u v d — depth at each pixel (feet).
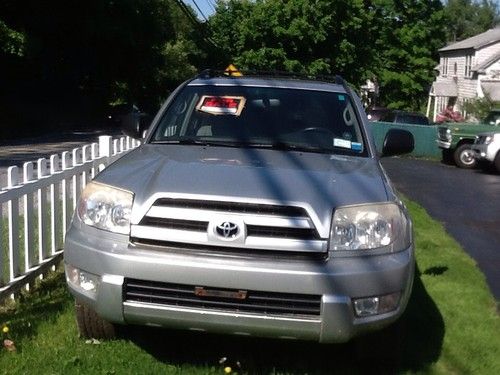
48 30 104.83
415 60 152.46
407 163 77.30
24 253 20.53
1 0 97.76
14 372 14.83
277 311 14.19
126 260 14.28
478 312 20.77
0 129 88.58
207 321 14.30
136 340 16.92
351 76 112.88
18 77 113.29
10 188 18.93
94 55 117.91
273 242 14.14
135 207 14.60
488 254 29.63
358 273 14.15
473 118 113.29
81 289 14.97
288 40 109.09
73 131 101.19
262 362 16.40
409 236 15.46
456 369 16.55
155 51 123.54
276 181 14.99
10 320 17.61
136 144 31.30
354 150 18.34
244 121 19.01
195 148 17.69
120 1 109.81
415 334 18.48
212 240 14.17
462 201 46.24
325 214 14.30
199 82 20.58
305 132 18.69
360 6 111.04
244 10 114.42
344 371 16.21
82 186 24.34
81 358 15.60
